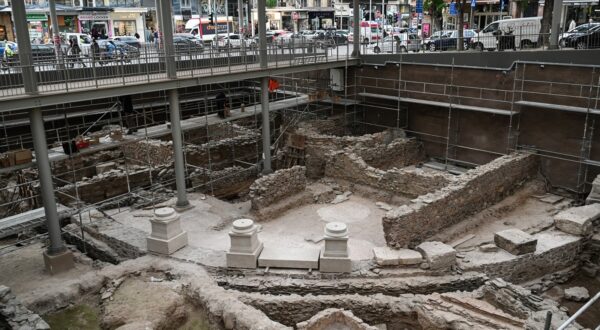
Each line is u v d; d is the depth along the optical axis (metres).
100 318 13.39
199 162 25.84
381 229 19.52
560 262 17.94
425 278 15.55
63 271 17.09
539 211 21.67
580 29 29.41
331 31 55.19
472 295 14.62
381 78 29.67
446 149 27.86
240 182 25.48
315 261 15.76
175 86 19.98
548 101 23.20
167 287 14.35
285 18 71.06
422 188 21.39
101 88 17.55
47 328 11.57
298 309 14.29
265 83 24.28
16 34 15.29
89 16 46.41
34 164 17.36
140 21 51.12
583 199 22.98
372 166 25.67
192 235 18.72
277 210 20.88
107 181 22.78
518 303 13.73
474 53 26.12
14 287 16.05
